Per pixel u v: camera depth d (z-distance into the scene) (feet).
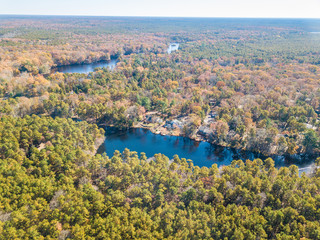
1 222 241.35
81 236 234.17
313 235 236.84
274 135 463.83
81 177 347.97
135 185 330.95
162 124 579.89
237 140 487.20
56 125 452.35
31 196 286.87
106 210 281.33
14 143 377.91
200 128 545.03
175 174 338.13
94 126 506.07
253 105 591.37
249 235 237.45
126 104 612.29
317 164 390.21
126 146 497.87
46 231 243.81
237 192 303.68
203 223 253.24
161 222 264.31
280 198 304.30
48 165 348.59
